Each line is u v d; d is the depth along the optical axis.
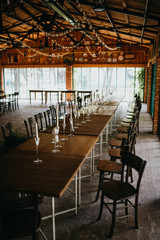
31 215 2.09
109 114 5.59
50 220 2.72
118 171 2.91
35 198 1.71
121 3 6.00
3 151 3.77
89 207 3.00
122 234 2.48
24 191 1.84
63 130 3.92
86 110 6.30
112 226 2.40
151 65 10.33
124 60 14.70
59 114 7.45
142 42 11.91
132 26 8.10
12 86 17.92
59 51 15.51
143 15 6.30
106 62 14.96
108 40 14.64
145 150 5.34
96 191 3.44
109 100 8.85
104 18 8.62
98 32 13.39
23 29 13.19
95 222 2.69
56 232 2.50
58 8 6.13
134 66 14.62
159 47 6.29
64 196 3.29
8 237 1.83
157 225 2.63
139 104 6.73
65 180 2.00
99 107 6.90
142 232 2.51
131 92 16.05
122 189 2.55
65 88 16.83
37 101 15.98
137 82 15.77
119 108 11.90
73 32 14.94
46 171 2.19
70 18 7.26
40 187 1.87
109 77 16.28
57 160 2.48
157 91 6.57
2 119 9.22
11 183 1.95
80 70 16.45
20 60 16.27
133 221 2.71
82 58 15.26
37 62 16.02
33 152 2.75
